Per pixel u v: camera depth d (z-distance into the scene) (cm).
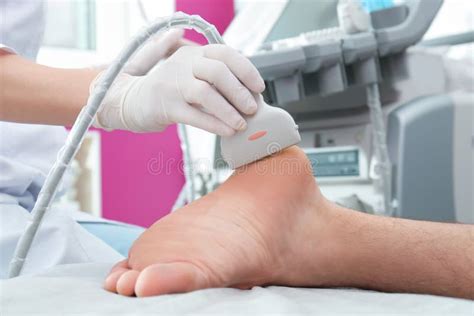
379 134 128
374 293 58
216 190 63
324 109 144
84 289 49
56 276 59
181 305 42
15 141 97
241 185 62
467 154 131
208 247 55
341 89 126
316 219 65
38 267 83
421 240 67
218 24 233
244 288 60
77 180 198
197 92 60
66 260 86
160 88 64
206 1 229
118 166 208
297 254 63
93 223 118
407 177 129
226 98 61
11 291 44
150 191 216
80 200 199
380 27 131
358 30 128
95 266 67
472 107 130
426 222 70
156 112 66
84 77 74
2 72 72
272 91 128
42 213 58
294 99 126
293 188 62
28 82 72
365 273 67
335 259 65
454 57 133
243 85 62
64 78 73
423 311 46
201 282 51
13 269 59
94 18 222
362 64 127
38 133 101
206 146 142
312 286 67
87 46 222
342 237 65
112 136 206
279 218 60
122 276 50
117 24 223
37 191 98
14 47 95
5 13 93
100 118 72
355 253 65
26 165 95
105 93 57
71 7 217
